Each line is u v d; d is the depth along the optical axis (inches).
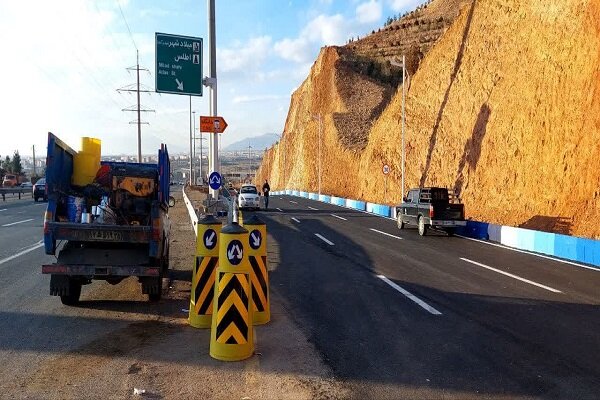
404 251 612.7
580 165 832.3
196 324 287.9
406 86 1877.5
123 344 254.5
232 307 231.6
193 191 2122.3
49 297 352.5
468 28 1507.1
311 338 265.9
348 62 3260.3
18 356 233.8
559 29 1007.0
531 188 973.8
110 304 342.0
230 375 212.2
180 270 476.1
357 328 285.3
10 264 469.7
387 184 1765.5
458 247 660.1
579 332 277.3
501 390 197.6
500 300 356.2
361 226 938.7
